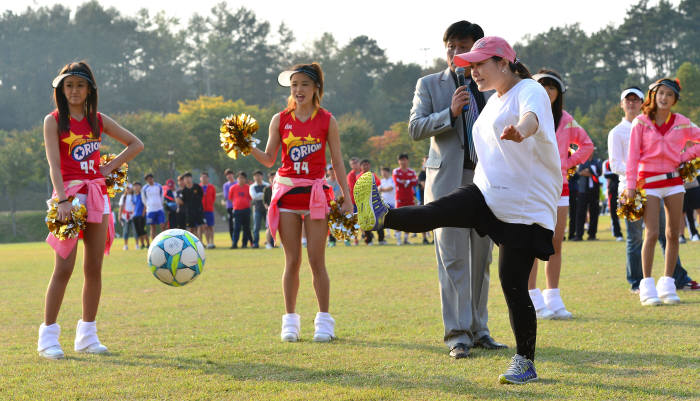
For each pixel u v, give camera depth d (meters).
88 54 189.12
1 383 6.09
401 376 6.13
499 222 5.88
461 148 7.55
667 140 9.98
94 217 7.52
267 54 199.50
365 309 10.23
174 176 131.75
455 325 7.15
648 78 196.75
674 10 192.12
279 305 11.05
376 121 199.12
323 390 5.65
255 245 27.97
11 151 100.31
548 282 9.28
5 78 190.62
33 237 94.75
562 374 6.05
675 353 6.72
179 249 7.66
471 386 5.73
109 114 179.88
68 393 5.72
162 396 5.58
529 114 5.42
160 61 198.75
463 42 7.55
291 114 8.43
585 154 9.62
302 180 8.32
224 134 8.35
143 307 11.01
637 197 9.99
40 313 10.74
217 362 6.85
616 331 8.01
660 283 10.12
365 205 5.69
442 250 7.33
